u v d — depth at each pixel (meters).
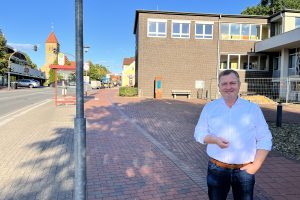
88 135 9.30
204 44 29.77
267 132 2.86
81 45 3.11
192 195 4.69
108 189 4.93
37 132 9.79
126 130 10.28
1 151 7.26
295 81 24.78
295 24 27.89
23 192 4.77
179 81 29.56
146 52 29.16
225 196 3.03
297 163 6.38
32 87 59.72
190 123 12.12
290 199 4.54
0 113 15.29
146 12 28.89
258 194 4.73
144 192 4.80
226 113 2.89
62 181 5.27
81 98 3.13
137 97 28.69
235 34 30.16
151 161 6.53
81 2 3.09
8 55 48.50
